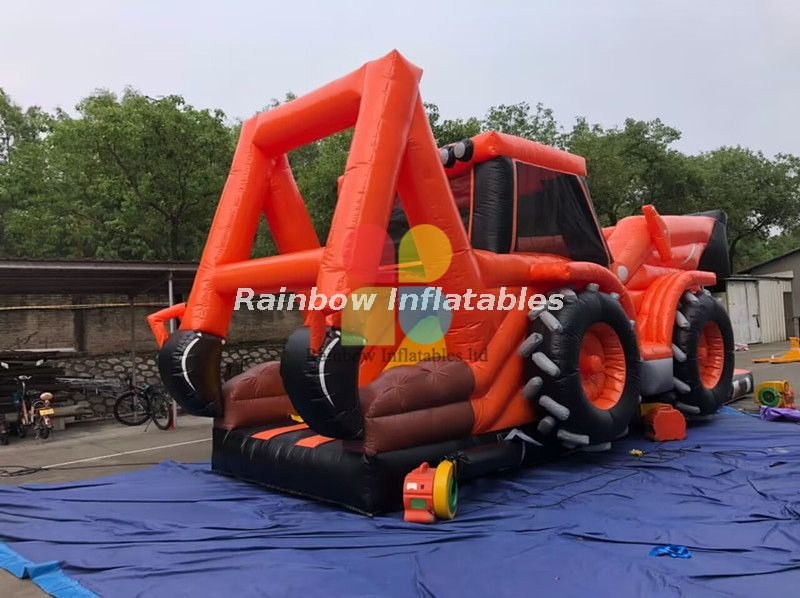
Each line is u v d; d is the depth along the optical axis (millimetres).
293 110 5648
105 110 16156
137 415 11016
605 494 5219
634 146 25438
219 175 17234
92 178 17219
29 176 21016
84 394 12117
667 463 6129
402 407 4879
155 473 6695
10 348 13508
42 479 6922
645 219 7801
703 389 7762
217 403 6129
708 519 4500
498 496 5262
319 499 5191
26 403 10016
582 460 6375
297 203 6434
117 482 6352
